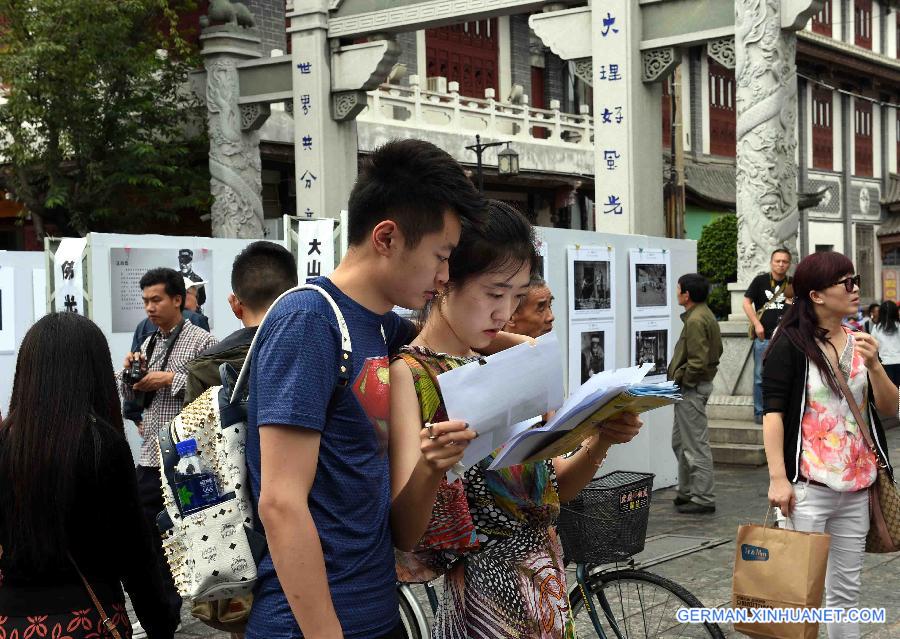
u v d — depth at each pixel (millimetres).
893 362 13109
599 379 2363
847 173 31453
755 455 9977
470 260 2428
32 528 2586
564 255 7461
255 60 14203
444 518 2480
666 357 8688
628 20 10680
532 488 2598
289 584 1997
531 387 2197
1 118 13875
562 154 21812
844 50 28312
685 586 5824
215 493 2438
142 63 14008
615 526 3650
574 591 3877
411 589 3941
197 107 15180
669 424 8930
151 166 14180
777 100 10234
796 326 4078
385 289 2195
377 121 17625
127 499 2684
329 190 13555
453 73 22797
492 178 20625
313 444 2035
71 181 14570
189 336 5453
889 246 33625
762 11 10133
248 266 4059
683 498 7988
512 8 11758
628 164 10734
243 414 2465
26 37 13555
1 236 18234
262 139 15453
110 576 2719
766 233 10430
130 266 6816
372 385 2154
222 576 2402
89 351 2711
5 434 2662
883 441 4062
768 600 3650
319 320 2072
